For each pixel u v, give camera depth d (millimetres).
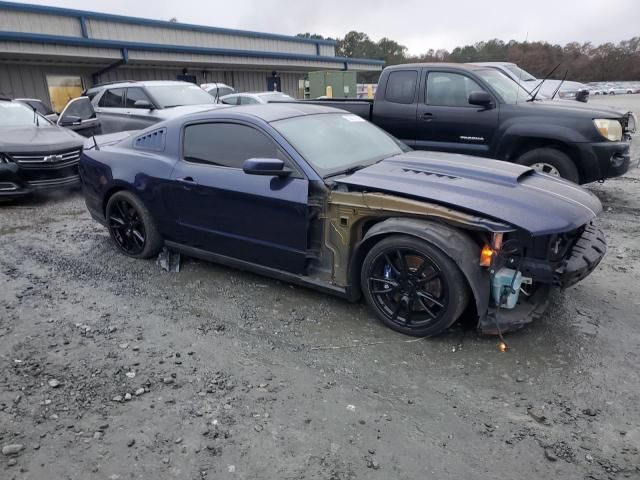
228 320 3707
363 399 2775
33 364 3150
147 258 4969
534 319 3574
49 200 7738
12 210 7086
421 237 3119
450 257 3049
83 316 3801
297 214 3627
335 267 3637
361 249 3518
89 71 18078
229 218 4055
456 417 2619
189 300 4051
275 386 2898
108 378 2996
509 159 6660
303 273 3834
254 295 4117
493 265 3051
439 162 3887
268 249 3908
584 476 2223
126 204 4914
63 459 2363
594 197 3639
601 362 3070
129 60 17766
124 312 3859
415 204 3211
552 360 3100
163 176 4430
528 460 2320
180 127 4473
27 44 14750
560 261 3117
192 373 3039
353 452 2383
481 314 3117
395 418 2617
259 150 3920
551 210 3129
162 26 20625
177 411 2689
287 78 27734
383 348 3281
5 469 2307
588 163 6180
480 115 6680
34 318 3777
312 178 3598
